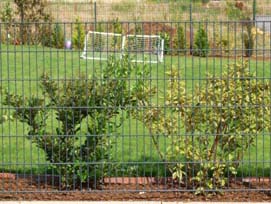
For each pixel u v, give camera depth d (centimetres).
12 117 1234
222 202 1189
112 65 1214
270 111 1212
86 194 1211
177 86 1212
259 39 3403
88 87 1212
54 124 1455
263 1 4284
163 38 1472
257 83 1207
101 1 4156
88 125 1214
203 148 1210
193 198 1203
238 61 1233
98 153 1218
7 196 1207
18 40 2159
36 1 3819
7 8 3812
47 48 1875
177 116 1212
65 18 4016
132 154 1443
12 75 2353
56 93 1220
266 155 1485
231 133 1207
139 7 4106
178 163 1204
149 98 1234
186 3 4162
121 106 1214
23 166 1293
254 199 1201
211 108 1207
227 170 1237
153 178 1274
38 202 1181
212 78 1210
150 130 1219
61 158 1219
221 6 4253
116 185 1238
